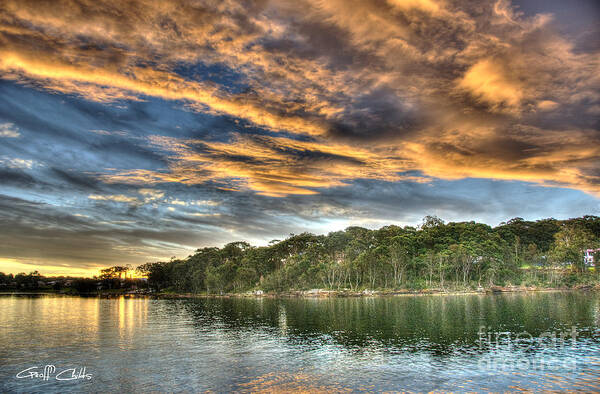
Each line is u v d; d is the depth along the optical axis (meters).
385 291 174.38
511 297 134.88
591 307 94.38
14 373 38.84
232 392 32.47
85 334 63.41
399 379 35.34
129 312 106.50
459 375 36.31
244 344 53.31
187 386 34.12
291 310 106.12
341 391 32.31
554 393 31.20
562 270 198.00
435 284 184.75
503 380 34.59
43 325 76.00
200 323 78.50
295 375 37.19
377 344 51.91
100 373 38.59
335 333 62.03
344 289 186.25
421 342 52.75
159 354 47.06
